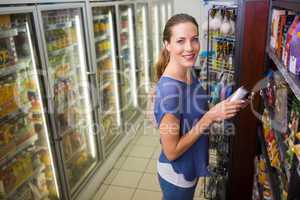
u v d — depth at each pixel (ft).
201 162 4.87
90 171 9.12
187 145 4.30
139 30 13.97
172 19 4.21
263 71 5.55
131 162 10.72
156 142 12.17
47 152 7.13
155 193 8.87
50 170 7.30
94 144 9.60
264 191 5.19
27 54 6.31
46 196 7.39
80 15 8.31
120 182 9.52
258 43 5.46
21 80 6.38
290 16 3.98
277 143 4.37
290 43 3.37
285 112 4.24
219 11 7.47
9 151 5.98
